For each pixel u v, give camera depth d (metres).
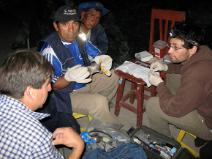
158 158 2.27
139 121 3.05
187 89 2.09
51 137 1.33
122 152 2.10
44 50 2.49
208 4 5.19
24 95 1.35
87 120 3.25
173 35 2.14
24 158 1.24
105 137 2.35
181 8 5.42
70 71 2.38
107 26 4.81
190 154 2.29
